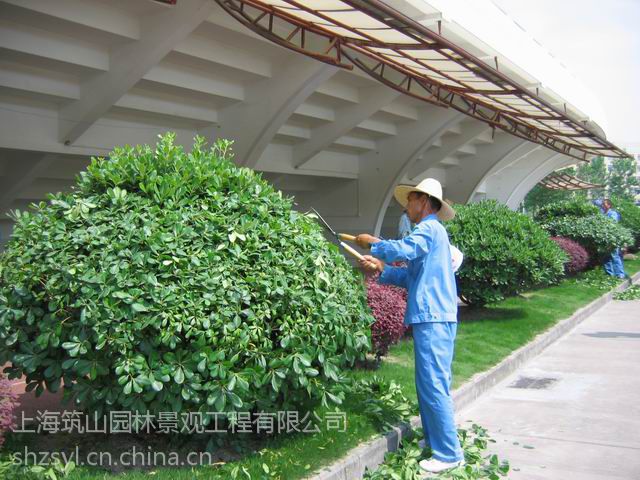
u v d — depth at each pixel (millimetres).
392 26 7082
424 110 20062
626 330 10039
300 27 8734
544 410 5914
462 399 5973
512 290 9578
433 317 4328
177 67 12297
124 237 3762
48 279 3721
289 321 3898
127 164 4176
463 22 8273
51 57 10039
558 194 39625
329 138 17609
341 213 22531
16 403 3893
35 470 3605
